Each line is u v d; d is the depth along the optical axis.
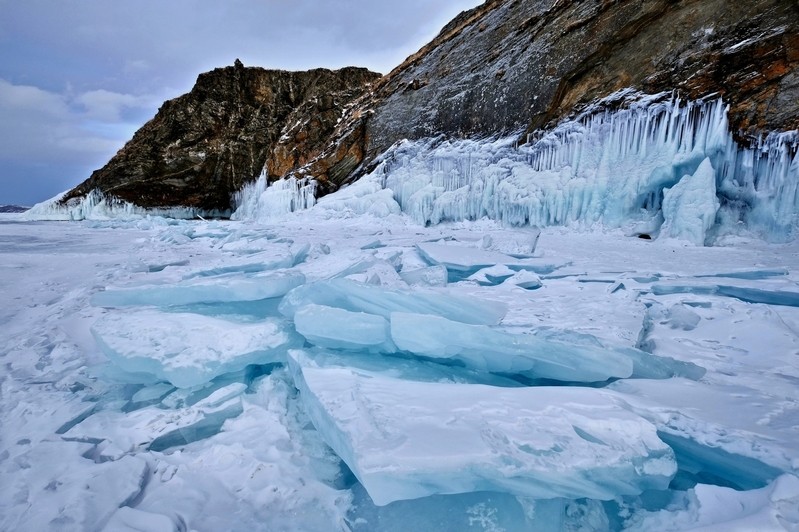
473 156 19.28
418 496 2.04
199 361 3.42
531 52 19.30
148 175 32.59
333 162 27.72
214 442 2.90
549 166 16.11
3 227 21.08
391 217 20.39
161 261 8.77
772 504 1.71
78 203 32.06
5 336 4.64
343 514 2.29
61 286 6.84
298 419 3.19
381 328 3.60
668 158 12.11
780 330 3.98
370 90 31.48
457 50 25.42
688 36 13.38
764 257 8.38
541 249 10.30
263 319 4.36
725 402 2.67
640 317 4.62
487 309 4.57
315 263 7.21
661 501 2.29
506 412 2.44
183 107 35.31
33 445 2.75
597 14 16.75
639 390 2.92
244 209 33.56
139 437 2.87
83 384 3.65
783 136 10.22
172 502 2.28
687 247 10.37
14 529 2.03
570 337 3.63
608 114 14.32
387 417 2.37
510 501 2.21
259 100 36.84
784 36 10.92
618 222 13.02
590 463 2.05
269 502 2.36
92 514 2.13
